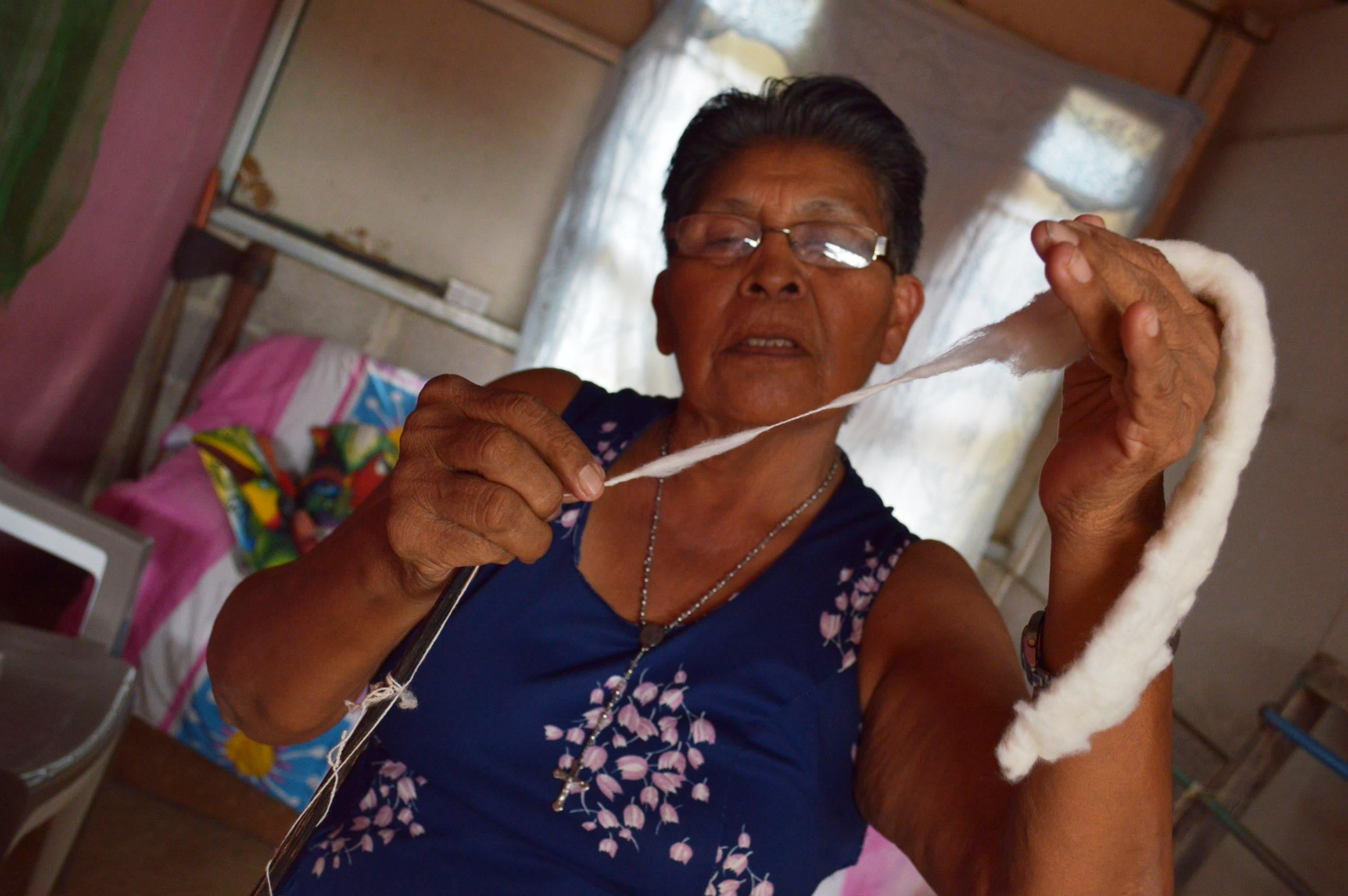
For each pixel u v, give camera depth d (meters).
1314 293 2.48
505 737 0.86
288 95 3.58
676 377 3.18
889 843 1.48
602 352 3.16
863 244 0.97
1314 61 2.93
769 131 1.01
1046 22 3.36
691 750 0.85
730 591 0.93
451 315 3.64
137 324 3.36
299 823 0.70
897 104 3.14
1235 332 0.50
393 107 3.60
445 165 3.63
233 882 2.24
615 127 3.13
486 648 0.89
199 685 2.40
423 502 0.65
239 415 3.25
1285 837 1.77
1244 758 1.87
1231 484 0.50
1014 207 3.17
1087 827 0.61
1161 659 0.51
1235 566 2.36
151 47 2.48
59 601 2.99
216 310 3.59
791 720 0.87
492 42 3.57
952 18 3.24
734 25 3.07
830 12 3.08
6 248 1.95
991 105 3.15
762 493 0.97
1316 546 2.11
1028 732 0.52
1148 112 3.16
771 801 0.85
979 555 3.21
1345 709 1.79
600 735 0.86
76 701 1.52
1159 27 3.34
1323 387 2.29
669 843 0.82
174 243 3.40
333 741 2.41
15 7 1.72
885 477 3.17
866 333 0.99
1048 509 0.55
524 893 0.82
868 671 0.91
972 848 0.73
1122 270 0.47
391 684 0.68
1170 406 0.48
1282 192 2.82
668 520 0.98
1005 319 0.56
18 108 1.80
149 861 2.21
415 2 3.55
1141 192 3.18
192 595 2.46
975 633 0.88
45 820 1.35
